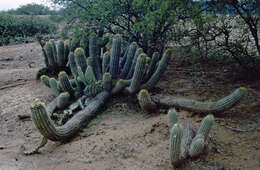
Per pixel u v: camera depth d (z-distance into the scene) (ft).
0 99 18.07
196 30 19.85
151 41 19.62
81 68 16.97
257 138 10.33
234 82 16.80
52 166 10.07
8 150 11.66
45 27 49.44
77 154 10.85
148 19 16.21
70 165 10.06
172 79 18.62
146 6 17.21
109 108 15.48
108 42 20.84
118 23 20.25
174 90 16.51
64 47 21.76
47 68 22.06
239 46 17.11
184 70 20.20
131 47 17.54
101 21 19.39
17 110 16.12
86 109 14.25
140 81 15.30
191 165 8.91
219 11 16.21
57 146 11.90
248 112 12.55
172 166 9.14
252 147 9.81
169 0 14.56
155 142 10.94
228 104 11.90
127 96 16.46
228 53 19.70
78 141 12.03
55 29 47.96
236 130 11.03
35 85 20.27
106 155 10.51
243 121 11.76
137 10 18.01
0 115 15.71
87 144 11.55
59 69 22.15
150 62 18.48
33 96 18.08
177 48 22.11
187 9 15.43
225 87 16.15
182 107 13.44
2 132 13.75
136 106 15.25
